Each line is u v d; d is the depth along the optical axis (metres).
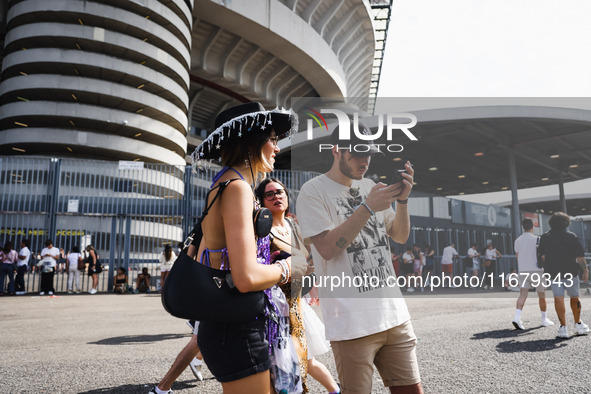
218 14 38.56
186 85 35.78
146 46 30.83
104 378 3.51
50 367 3.88
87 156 30.98
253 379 1.26
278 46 44.03
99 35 28.95
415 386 1.71
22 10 28.94
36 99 30.20
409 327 1.76
